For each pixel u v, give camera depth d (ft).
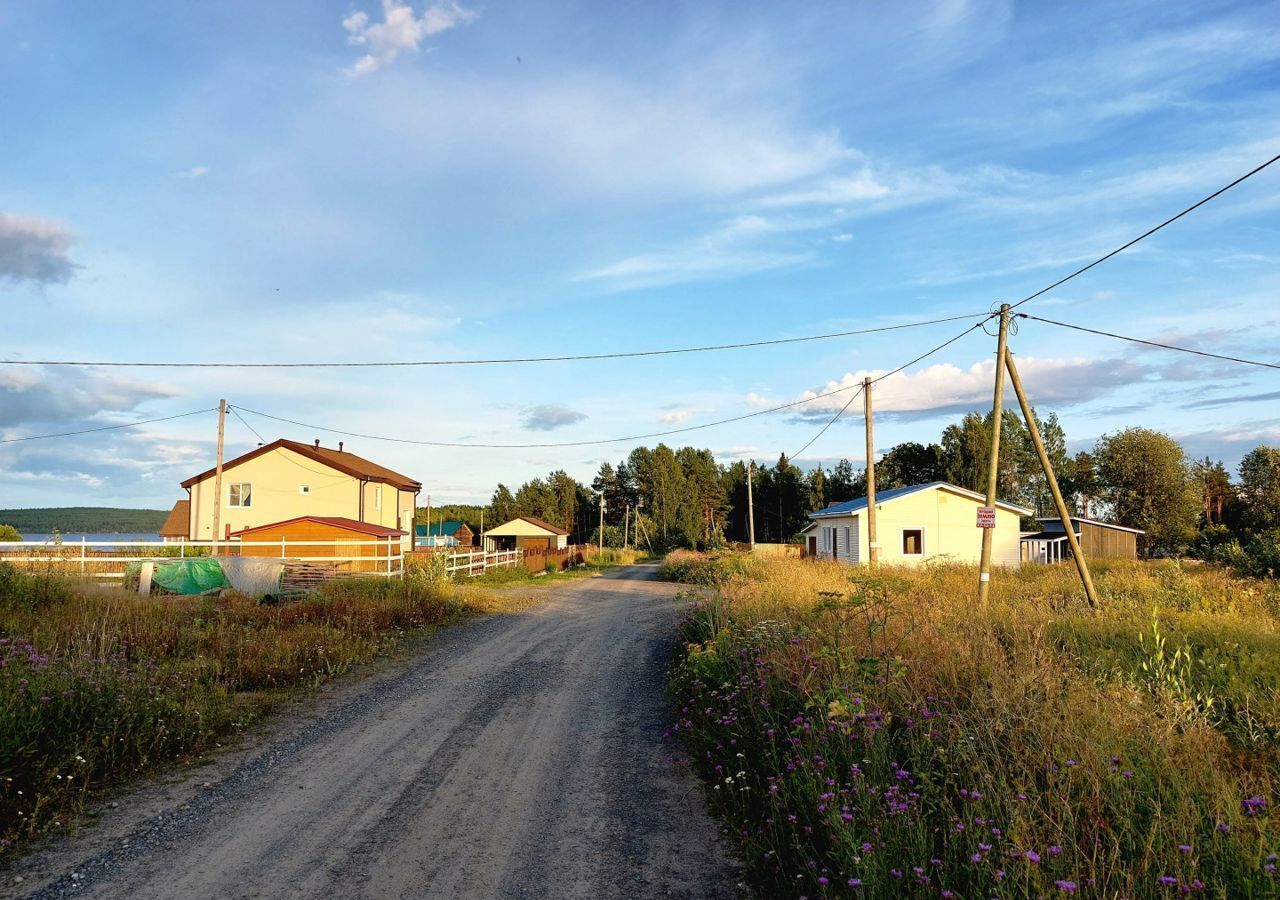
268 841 15.42
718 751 20.52
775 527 290.35
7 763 16.83
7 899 12.81
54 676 21.02
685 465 299.99
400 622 47.88
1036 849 11.44
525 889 13.47
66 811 16.65
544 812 17.25
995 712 16.35
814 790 14.67
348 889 13.37
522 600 70.18
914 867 11.43
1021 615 32.68
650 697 29.45
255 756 21.25
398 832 15.99
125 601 42.70
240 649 32.50
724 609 40.57
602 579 112.68
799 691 20.81
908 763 15.76
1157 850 11.27
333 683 31.22
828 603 25.54
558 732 24.21
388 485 138.82
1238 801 12.19
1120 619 32.94
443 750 22.11
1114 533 120.98
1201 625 30.22
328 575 65.31
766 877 13.71
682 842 15.60
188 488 121.90
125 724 20.71
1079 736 14.65
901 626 25.94
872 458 75.00
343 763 20.75
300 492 121.29
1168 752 14.64
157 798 17.80
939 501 100.12
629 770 20.33
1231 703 20.22
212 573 55.47
